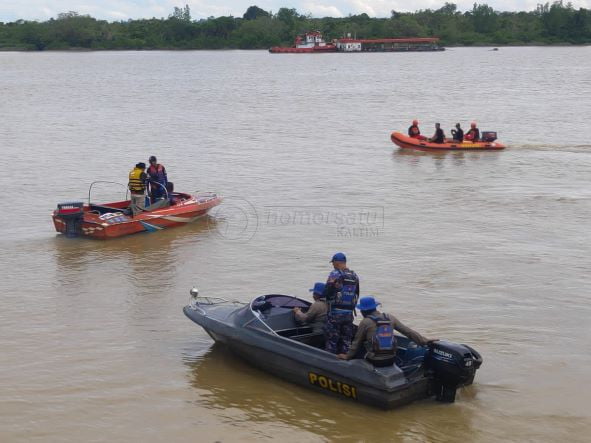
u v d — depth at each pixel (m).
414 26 197.88
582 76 81.56
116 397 9.77
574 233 17.42
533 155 28.94
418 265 15.05
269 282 14.15
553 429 8.97
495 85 69.19
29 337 11.63
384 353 9.16
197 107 49.91
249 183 23.59
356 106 49.69
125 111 47.41
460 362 9.14
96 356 10.99
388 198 21.44
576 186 22.92
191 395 9.86
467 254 15.81
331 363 9.55
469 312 12.53
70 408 9.47
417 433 8.87
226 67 113.50
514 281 14.05
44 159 28.33
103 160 28.06
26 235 17.72
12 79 85.38
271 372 10.38
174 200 18.78
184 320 12.44
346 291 9.80
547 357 10.90
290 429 9.00
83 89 69.00
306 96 58.53
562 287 13.73
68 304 13.09
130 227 17.62
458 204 20.56
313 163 27.31
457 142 30.44
